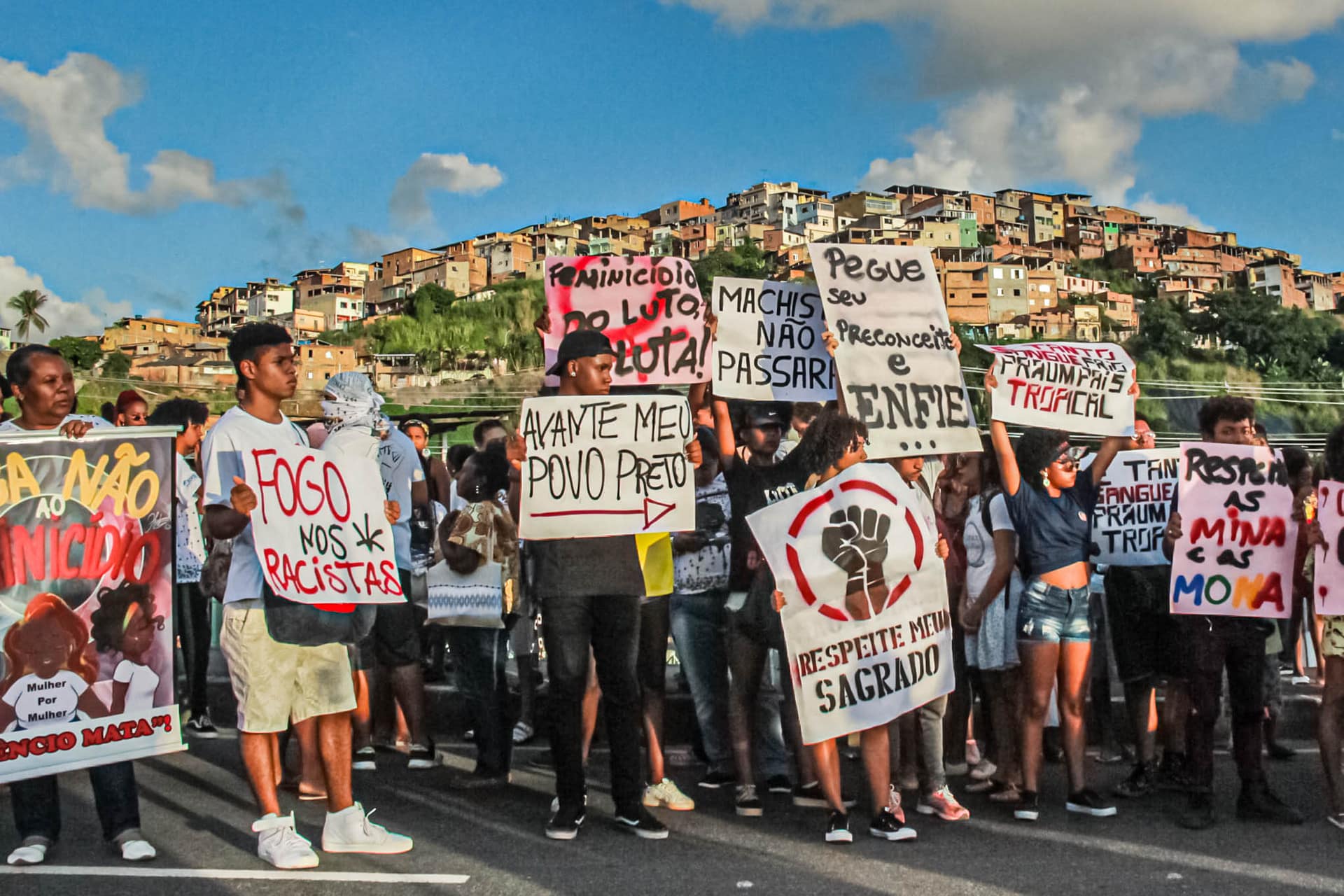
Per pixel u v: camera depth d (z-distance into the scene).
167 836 5.15
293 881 4.46
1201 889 4.37
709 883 4.44
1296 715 7.53
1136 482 6.25
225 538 4.63
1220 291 94.94
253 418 4.80
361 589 4.93
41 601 4.58
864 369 6.26
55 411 4.91
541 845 5.02
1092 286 121.62
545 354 6.30
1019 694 5.92
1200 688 5.39
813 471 5.49
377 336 101.38
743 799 5.60
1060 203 154.75
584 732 6.33
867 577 5.21
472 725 7.63
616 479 5.26
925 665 5.27
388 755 7.12
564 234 137.50
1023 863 4.73
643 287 6.35
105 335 125.38
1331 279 144.00
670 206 152.38
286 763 6.30
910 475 6.20
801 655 5.14
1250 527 5.54
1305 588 6.00
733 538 5.68
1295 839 5.13
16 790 4.74
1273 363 86.44
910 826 5.34
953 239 131.38
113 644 4.71
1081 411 6.14
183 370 89.31
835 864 4.71
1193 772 5.39
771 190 141.50
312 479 4.86
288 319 129.75
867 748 5.20
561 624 5.14
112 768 4.82
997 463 5.68
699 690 6.26
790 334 6.73
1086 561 5.63
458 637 6.19
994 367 6.05
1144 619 6.09
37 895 4.27
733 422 6.73
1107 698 7.01
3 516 4.55
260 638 4.70
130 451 4.81
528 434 5.27
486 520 6.14
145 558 4.81
